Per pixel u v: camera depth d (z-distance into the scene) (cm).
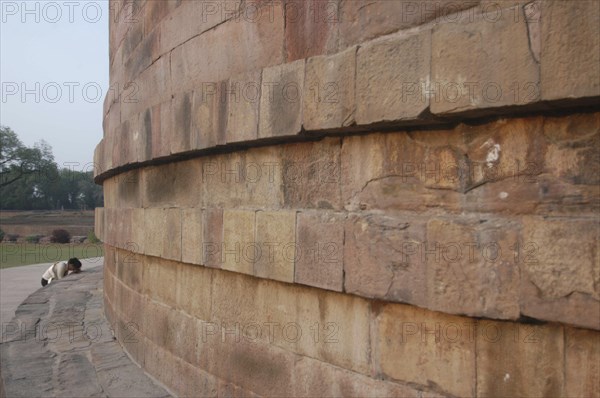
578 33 231
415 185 302
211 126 420
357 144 330
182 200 489
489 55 257
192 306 477
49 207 4781
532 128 260
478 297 268
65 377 543
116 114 658
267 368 391
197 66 458
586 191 243
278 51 376
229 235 417
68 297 1011
